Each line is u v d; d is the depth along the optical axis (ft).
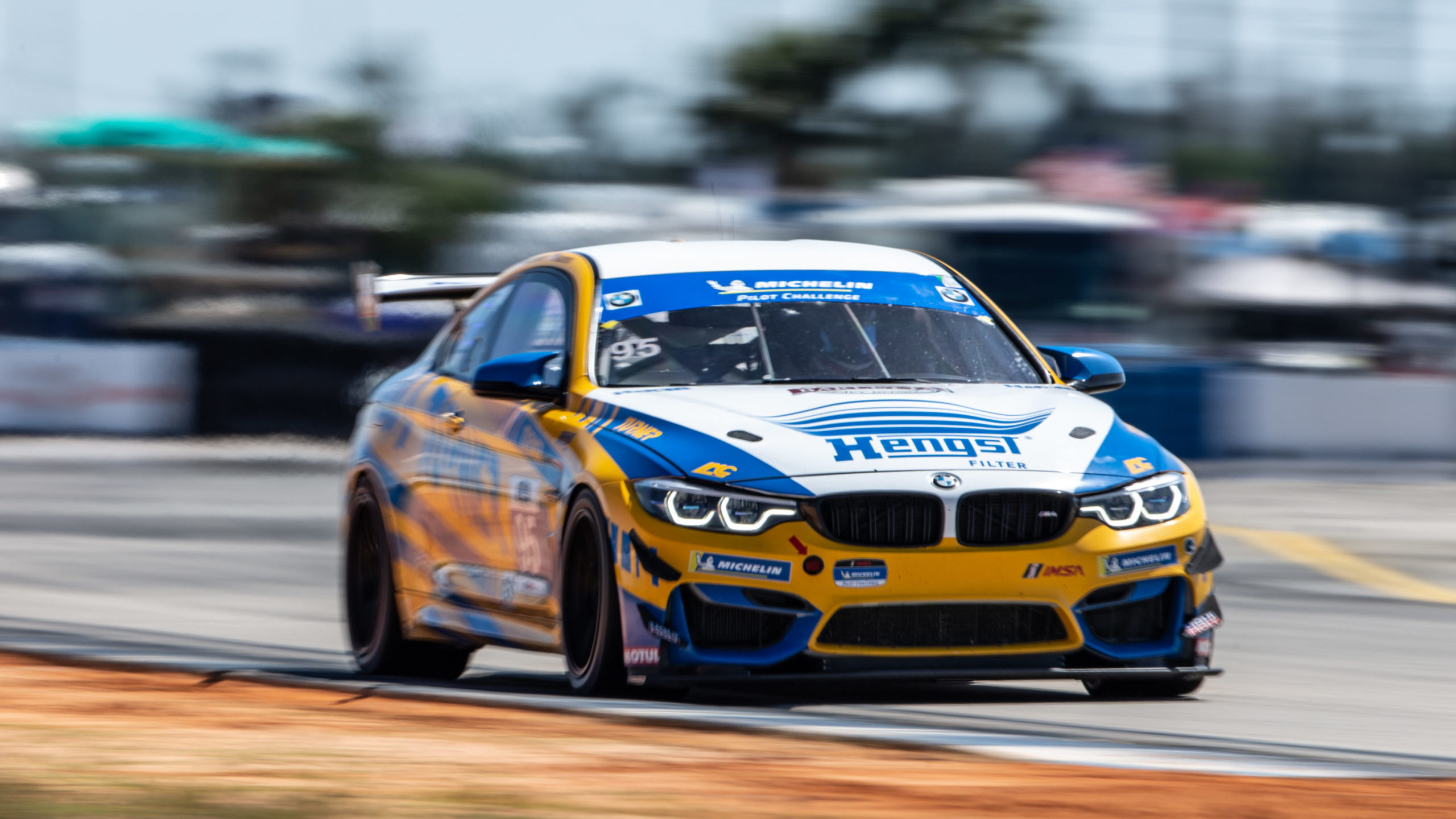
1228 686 78.07
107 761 50.42
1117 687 72.02
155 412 254.68
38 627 94.07
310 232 325.62
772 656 61.72
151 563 133.80
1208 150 333.21
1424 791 48.21
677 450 64.28
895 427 65.21
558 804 43.68
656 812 42.86
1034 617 63.46
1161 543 65.00
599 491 64.64
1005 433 65.98
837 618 61.98
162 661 75.82
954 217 270.67
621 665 64.49
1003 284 270.46
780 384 70.38
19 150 322.55
